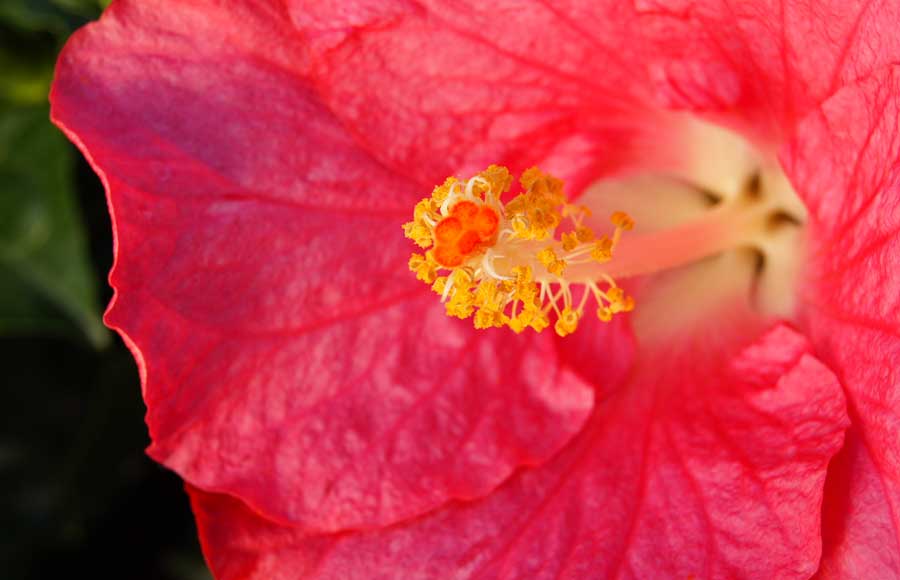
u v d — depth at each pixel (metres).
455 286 0.29
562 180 0.31
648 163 0.32
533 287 0.30
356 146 0.30
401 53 0.29
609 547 0.30
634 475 0.30
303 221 0.30
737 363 0.30
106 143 0.29
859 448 0.28
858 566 0.28
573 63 0.30
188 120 0.30
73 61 0.29
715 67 0.29
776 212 0.31
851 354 0.29
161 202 0.29
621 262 0.30
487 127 0.30
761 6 0.28
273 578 0.30
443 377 0.30
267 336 0.30
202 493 0.30
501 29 0.29
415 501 0.30
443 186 0.29
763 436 0.29
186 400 0.29
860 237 0.28
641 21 0.29
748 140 0.31
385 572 0.30
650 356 0.31
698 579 0.29
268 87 0.30
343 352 0.30
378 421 0.30
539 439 0.30
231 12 0.29
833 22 0.27
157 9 0.29
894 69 0.27
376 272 0.30
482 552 0.30
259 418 0.30
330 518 0.30
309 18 0.29
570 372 0.31
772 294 0.31
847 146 0.28
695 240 0.31
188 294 0.29
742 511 0.29
